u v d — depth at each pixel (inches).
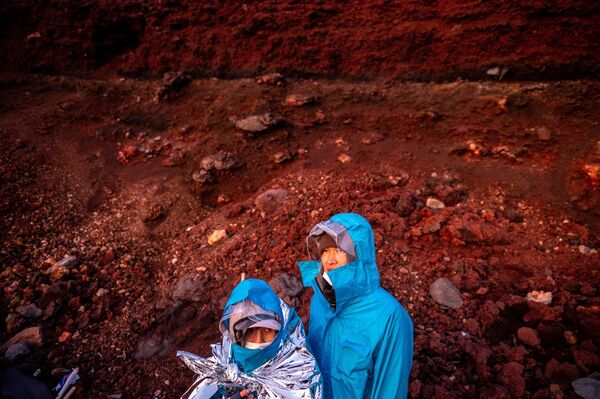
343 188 204.8
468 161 215.2
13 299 153.5
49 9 331.0
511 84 245.6
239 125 249.1
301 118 258.7
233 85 289.3
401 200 187.2
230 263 168.9
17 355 129.9
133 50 330.6
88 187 233.6
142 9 325.1
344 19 290.5
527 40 248.2
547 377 111.0
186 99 290.4
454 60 267.1
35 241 191.9
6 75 329.4
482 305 137.4
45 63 332.5
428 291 147.6
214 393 66.8
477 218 174.1
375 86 271.9
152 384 124.2
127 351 137.2
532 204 182.7
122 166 252.4
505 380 110.6
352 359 69.4
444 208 184.4
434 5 270.1
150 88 308.3
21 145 253.1
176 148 259.4
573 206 177.2
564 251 156.0
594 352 116.5
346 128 251.9
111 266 177.8
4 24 335.3
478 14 258.5
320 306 80.1
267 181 229.1
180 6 318.7
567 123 209.3
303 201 200.4
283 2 299.4
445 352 121.3
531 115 219.5
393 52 280.1
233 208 204.1
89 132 275.4
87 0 325.4
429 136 235.0
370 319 69.0
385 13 282.2
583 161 189.8
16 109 290.8
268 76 282.5
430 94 251.8
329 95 269.9
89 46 328.5
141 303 157.5
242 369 64.6
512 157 207.0
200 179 226.5
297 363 63.9
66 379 122.3
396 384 67.2
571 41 238.2
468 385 112.0
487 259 159.0
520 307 133.9
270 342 62.2
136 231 204.4
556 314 127.7
